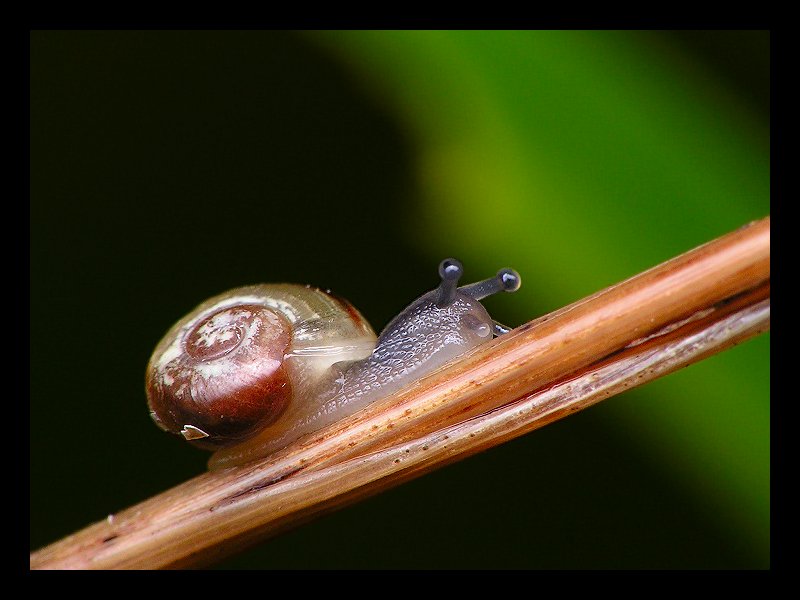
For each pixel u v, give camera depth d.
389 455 0.09
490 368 0.09
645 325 0.09
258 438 0.10
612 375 0.09
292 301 0.10
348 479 0.09
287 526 0.09
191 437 0.10
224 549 0.09
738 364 0.10
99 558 0.09
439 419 0.09
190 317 0.10
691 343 0.09
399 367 0.10
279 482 0.09
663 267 0.09
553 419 0.09
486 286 0.10
